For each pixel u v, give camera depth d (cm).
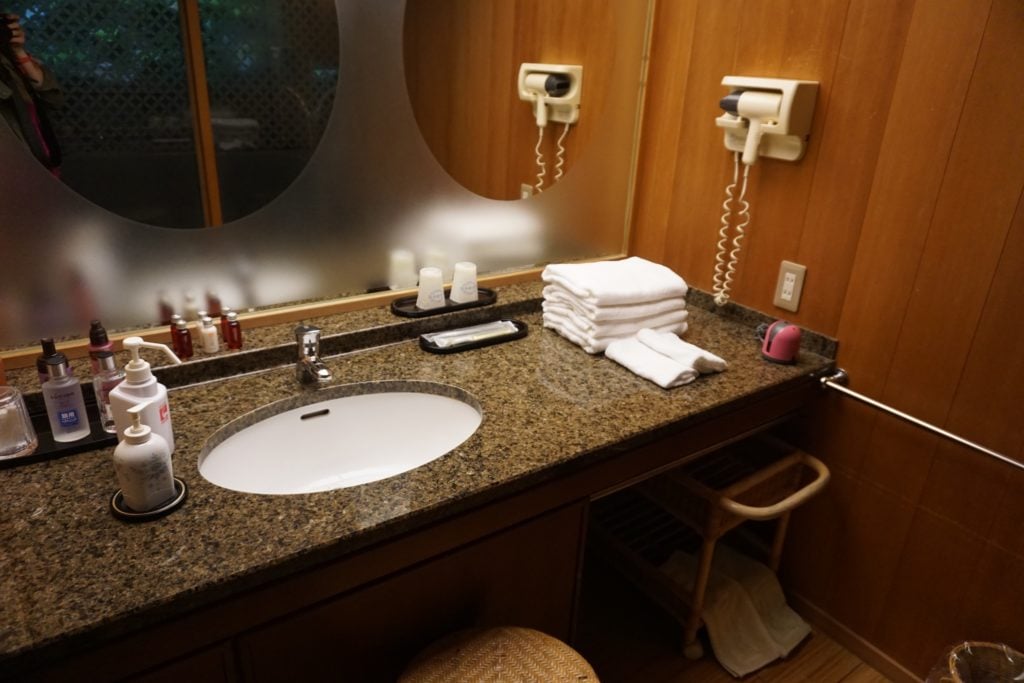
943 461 135
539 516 113
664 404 125
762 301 160
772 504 156
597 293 140
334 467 129
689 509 154
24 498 90
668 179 174
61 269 114
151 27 111
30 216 109
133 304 123
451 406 131
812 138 140
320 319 143
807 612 173
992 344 122
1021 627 129
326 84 129
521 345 150
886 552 150
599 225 183
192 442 106
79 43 106
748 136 143
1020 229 114
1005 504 127
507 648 105
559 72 158
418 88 140
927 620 146
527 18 148
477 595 111
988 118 114
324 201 137
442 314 150
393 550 95
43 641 69
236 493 94
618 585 188
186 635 81
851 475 153
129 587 76
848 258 141
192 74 116
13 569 78
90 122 110
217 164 123
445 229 156
